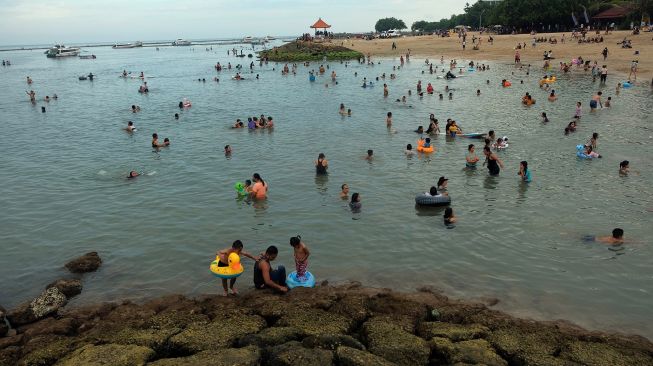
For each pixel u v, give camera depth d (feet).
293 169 79.51
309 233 55.11
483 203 62.28
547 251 49.19
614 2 346.54
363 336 33.68
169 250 51.70
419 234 54.08
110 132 113.70
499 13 383.45
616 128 99.09
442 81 188.55
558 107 124.16
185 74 268.21
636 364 29.55
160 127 118.21
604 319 38.06
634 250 48.70
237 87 197.57
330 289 41.34
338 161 83.30
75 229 57.52
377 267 47.44
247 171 79.05
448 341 32.17
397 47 378.53
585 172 72.84
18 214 62.44
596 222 55.36
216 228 56.85
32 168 83.82
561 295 41.52
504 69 215.51
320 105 144.97
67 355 31.24
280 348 30.42
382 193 67.15
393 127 110.42
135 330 34.42
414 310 37.37
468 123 110.73
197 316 36.81
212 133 109.40
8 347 34.09
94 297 43.52
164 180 75.25
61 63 420.36
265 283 42.27
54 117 136.56
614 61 203.10
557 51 252.01
